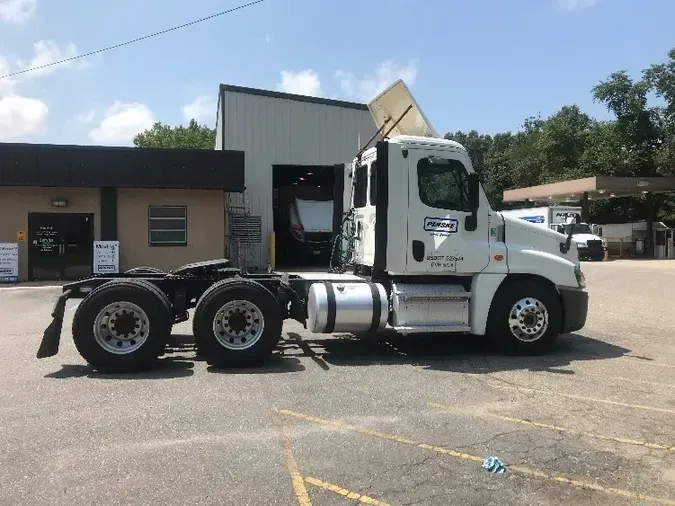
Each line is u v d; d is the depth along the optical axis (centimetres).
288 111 2522
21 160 1917
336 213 995
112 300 715
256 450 475
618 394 647
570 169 4912
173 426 527
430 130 924
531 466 453
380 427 532
